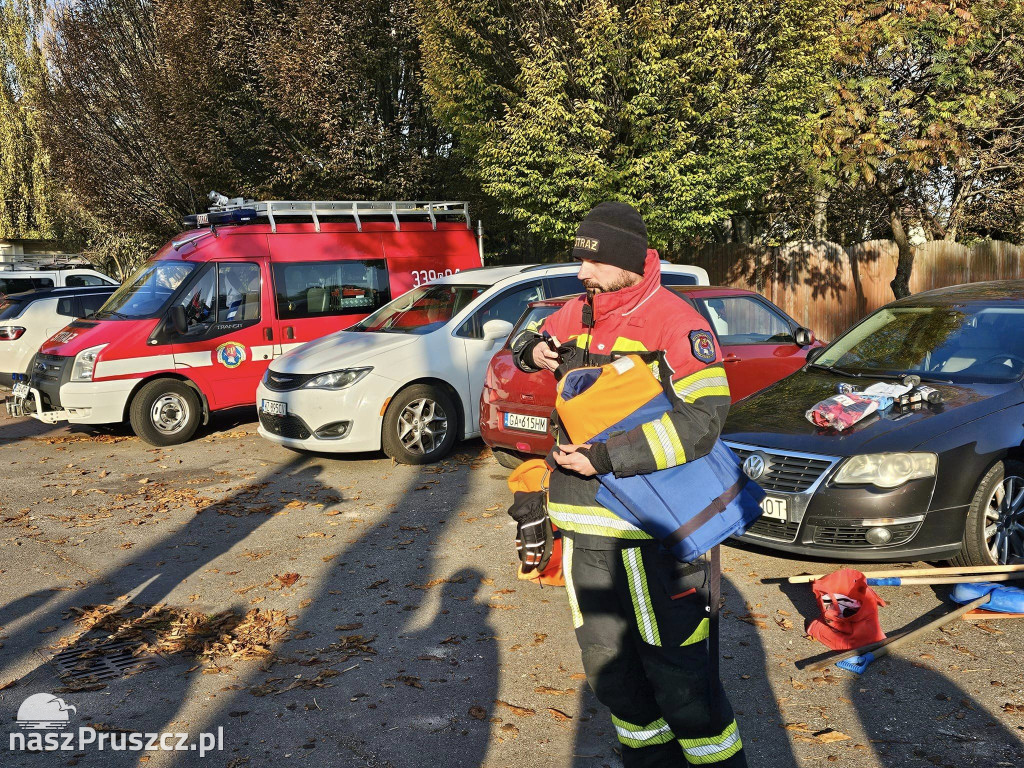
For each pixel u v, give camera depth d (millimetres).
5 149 31328
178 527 6262
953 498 4438
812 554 4539
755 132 11898
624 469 2312
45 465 8602
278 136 15328
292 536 5953
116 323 9211
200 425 10383
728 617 4336
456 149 14703
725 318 7293
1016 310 5438
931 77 13117
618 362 2381
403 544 5691
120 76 16953
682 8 10789
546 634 4246
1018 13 12977
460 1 12031
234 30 14391
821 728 3303
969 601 4266
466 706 3568
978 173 16297
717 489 2408
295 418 7770
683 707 2438
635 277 2523
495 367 7090
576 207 11781
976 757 3072
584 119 11336
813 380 5586
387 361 7766
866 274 17297
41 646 4297
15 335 12477
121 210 17766
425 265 10922
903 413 4730
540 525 2611
